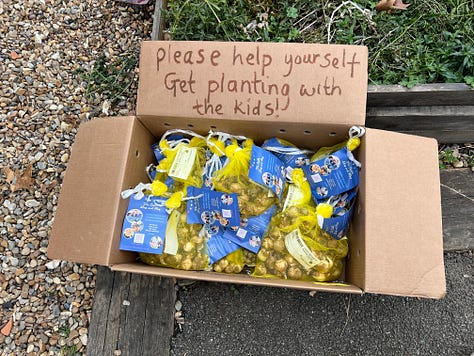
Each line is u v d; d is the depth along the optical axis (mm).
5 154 1115
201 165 857
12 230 1054
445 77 899
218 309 958
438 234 716
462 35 929
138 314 949
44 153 1115
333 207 809
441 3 974
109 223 740
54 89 1163
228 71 785
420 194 729
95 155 789
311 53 767
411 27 954
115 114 1136
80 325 977
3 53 1194
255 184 813
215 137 873
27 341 973
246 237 812
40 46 1200
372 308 940
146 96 804
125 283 967
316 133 816
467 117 909
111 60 1180
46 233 1051
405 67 933
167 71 800
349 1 947
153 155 903
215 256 815
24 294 1005
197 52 791
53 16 1220
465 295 940
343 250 802
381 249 700
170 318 946
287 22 1012
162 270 734
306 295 954
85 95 1150
